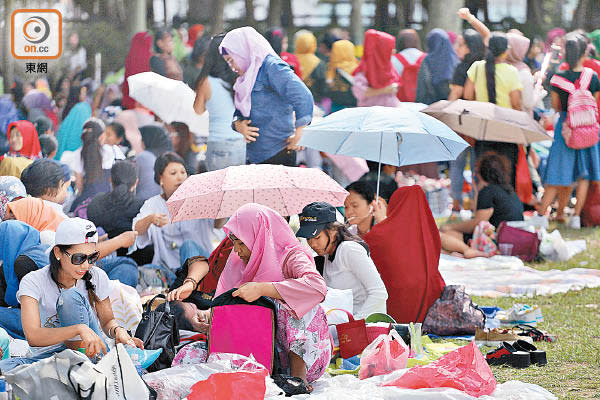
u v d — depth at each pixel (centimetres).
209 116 2733
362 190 2019
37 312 1259
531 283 2439
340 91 3173
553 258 2833
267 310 1328
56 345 1292
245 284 1322
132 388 1143
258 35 2653
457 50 3125
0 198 2005
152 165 2700
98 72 2873
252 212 1365
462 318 1814
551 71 3253
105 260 2120
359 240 1677
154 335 1380
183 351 1377
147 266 2283
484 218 2897
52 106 2881
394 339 1434
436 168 3169
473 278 2512
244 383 1180
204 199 1819
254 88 2645
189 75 2784
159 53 2822
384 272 1844
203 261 1620
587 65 3288
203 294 1579
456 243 2848
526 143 3061
